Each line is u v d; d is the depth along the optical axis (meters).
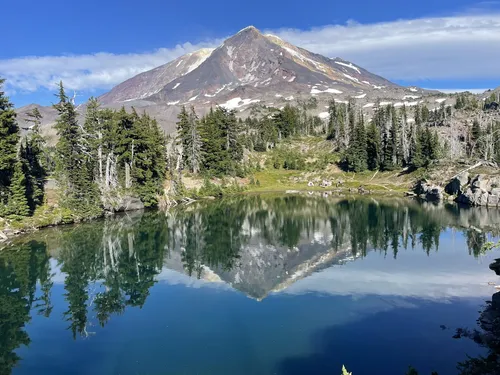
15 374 22.06
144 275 40.53
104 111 89.38
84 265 44.69
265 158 146.25
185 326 27.58
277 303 31.25
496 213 71.19
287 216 76.00
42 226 65.75
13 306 32.72
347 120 159.50
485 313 27.78
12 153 62.75
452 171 103.19
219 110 133.00
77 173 74.19
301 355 23.02
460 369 20.70
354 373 20.83
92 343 25.66
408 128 138.62
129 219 75.19
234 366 22.11
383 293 32.75
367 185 118.69
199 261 45.47
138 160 89.75
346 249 48.84
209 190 109.56
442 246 48.81
